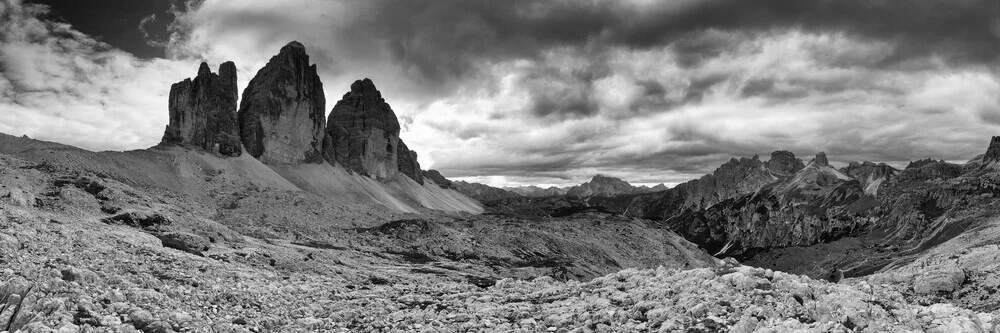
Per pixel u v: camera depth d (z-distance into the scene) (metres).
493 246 148.25
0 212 42.47
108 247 40.75
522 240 159.00
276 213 141.75
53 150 155.75
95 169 154.62
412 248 129.12
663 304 25.03
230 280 37.84
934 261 98.38
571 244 168.12
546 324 25.02
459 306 29.62
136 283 28.25
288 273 56.72
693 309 23.16
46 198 78.75
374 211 175.25
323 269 67.06
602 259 166.00
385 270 88.50
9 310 19.81
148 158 178.88
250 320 24.98
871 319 21.17
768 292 24.23
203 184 175.00
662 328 22.16
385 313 28.67
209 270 41.69
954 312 21.69
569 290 31.58
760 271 27.08
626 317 24.30
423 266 103.88
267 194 164.75
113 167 162.62
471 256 132.00
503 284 36.72
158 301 24.83
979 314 22.42
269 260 64.75
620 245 192.00
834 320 21.36
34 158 148.88
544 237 166.50
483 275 102.38
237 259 61.50
